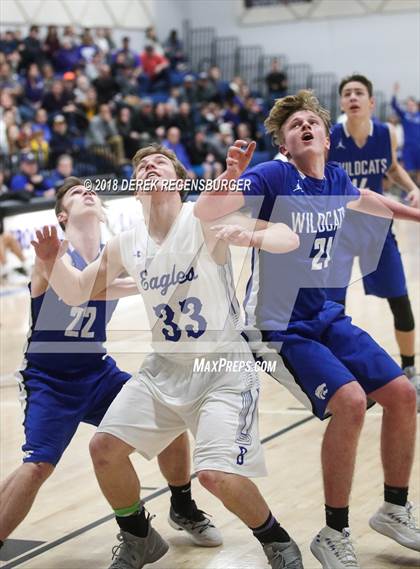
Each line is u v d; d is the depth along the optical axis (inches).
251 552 130.5
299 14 753.6
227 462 108.4
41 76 601.3
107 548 133.6
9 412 207.8
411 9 703.1
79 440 189.9
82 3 697.0
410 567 123.6
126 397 117.0
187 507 133.5
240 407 111.6
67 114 554.6
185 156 564.1
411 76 711.7
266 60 773.3
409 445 125.3
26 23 657.0
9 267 380.5
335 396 116.7
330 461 117.6
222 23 791.7
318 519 142.3
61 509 150.3
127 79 641.0
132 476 119.0
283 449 180.7
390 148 208.1
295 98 124.1
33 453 119.3
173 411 115.6
